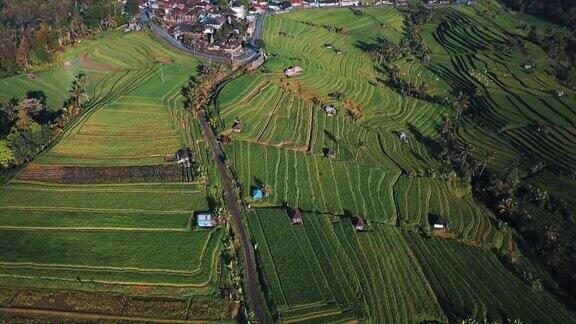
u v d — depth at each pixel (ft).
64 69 655.76
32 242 362.53
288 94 612.29
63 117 527.81
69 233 375.45
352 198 461.78
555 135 605.31
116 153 477.77
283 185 458.50
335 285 359.25
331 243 398.42
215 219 400.06
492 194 507.71
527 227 463.83
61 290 332.80
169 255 365.61
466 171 529.45
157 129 519.60
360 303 348.79
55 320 311.88
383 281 373.20
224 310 330.75
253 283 354.13
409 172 516.73
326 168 496.23
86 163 459.32
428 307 359.05
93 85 617.21
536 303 381.60
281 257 376.07
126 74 640.99
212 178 452.76
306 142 532.73
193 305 332.60
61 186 425.69
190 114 550.36
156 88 593.83
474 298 373.81
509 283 398.01
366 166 514.68
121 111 543.80
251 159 484.33
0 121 515.09
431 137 606.96
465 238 441.68
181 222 397.80
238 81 609.01
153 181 442.50
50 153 469.16
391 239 420.36
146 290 338.95
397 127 618.03
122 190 427.74
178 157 471.62
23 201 403.95
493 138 609.83
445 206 476.54
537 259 436.35
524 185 520.42
